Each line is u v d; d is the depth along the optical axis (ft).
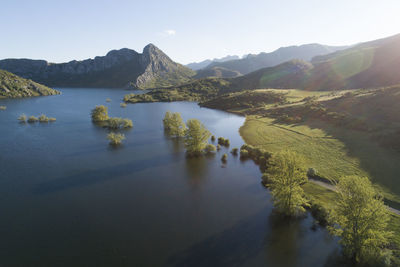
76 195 178.50
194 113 583.58
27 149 278.46
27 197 174.70
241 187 191.83
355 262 111.86
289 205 148.46
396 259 106.11
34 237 132.98
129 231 138.31
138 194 180.75
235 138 338.54
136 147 293.02
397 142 228.02
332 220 135.64
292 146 274.57
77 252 122.01
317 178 193.26
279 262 114.83
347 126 304.71
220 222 146.51
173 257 118.42
